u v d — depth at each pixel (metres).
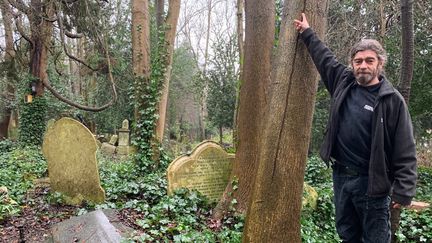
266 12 5.68
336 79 2.76
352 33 11.52
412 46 5.00
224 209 5.61
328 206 6.34
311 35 2.90
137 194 6.69
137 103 9.77
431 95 11.55
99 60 17.91
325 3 3.09
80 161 6.07
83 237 3.98
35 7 15.16
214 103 20.80
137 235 3.98
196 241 4.19
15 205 5.52
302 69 3.01
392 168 2.45
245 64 5.82
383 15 10.88
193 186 6.57
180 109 31.17
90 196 6.05
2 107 21.25
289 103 3.04
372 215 2.52
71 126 6.06
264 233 3.09
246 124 5.71
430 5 11.05
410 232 5.43
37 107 16.41
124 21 18.92
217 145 6.90
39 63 16.53
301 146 3.07
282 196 3.07
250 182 5.58
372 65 2.44
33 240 4.40
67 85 24.03
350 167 2.58
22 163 10.16
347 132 2.56
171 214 5.25
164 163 9.79
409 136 2.37
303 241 4.73
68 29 16.53
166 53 9.96
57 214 5.44
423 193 8.93
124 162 11.55
